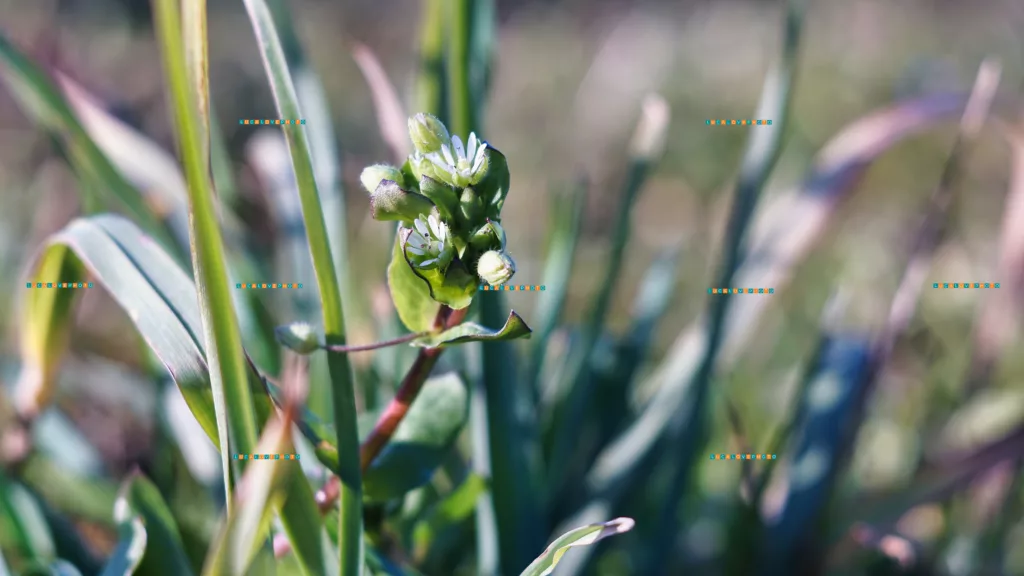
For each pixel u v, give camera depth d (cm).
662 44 114
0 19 89
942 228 31
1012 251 35
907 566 30
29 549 28
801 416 32
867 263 60
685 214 79
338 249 31
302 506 21
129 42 98
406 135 28
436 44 27
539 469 29
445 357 30
